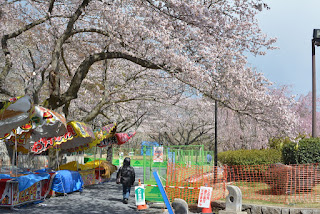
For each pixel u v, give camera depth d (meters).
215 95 12.71
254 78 13.20
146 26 12.39
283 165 11.97
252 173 14.19
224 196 12.16
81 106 27.20
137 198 11.72
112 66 24.89
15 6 18.69
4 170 14.45
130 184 13.34
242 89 12.12
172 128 45.56
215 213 10.80
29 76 24.89
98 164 21.34
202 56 11.98
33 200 12.47
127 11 13.33
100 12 14.89
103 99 19.50
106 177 22.03
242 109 13.18
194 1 10.79
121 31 12.91
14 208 11.16
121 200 14.04
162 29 11.34
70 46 21.09
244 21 12.33
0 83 15.00
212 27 11.17
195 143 56.78
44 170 14.70
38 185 12.96
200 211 11.23
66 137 14.48
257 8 11.48
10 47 21.72
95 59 13.52
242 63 12.52
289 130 13.09
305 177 11.49
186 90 21.36
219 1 12.12
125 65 24.67
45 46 23.31
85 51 20.52
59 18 19.28
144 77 21.17
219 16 11.32
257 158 15.13
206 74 11.37
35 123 11.05
